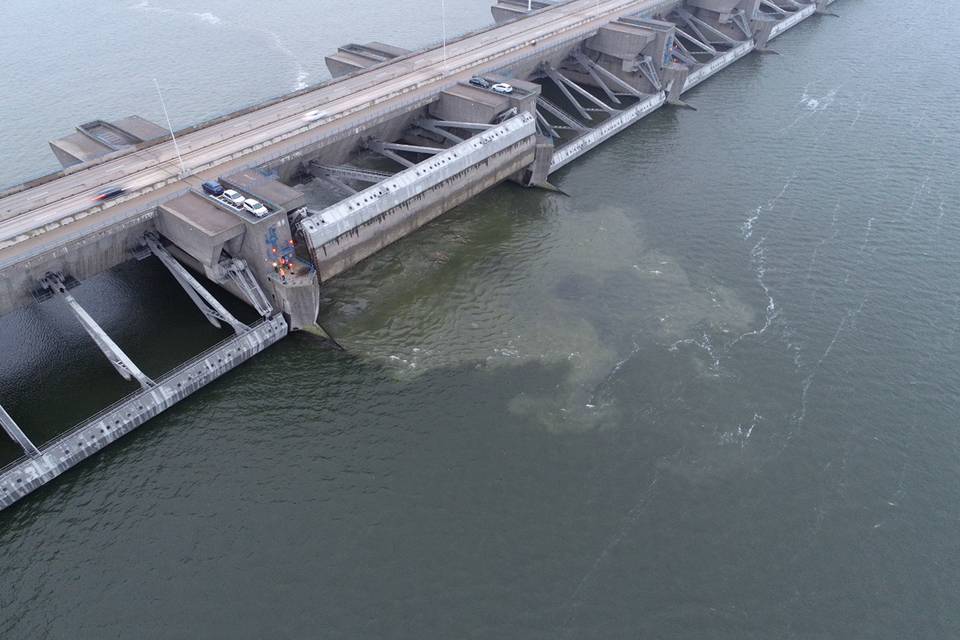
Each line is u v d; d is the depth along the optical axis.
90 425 69.88
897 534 66.75
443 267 101.94
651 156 136.38
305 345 86.38
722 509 68.56
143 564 61.44
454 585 60.69
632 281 100.06
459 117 120.12
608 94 158.25
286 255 85.56
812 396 81.56
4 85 164.38
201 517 65.38
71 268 80.00
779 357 87.19
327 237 92.00
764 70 181.25
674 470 72.38
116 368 76.31
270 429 74.62
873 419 78.75
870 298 97.31
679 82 156.62
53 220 78.56
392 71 127.56
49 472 67.31
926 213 117.06
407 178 102.44
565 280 99.81
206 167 93.19
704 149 139.25
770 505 69.19
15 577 60.41
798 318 93.75
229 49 186.88
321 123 106.25
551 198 121.69
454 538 64.50
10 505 65.75
